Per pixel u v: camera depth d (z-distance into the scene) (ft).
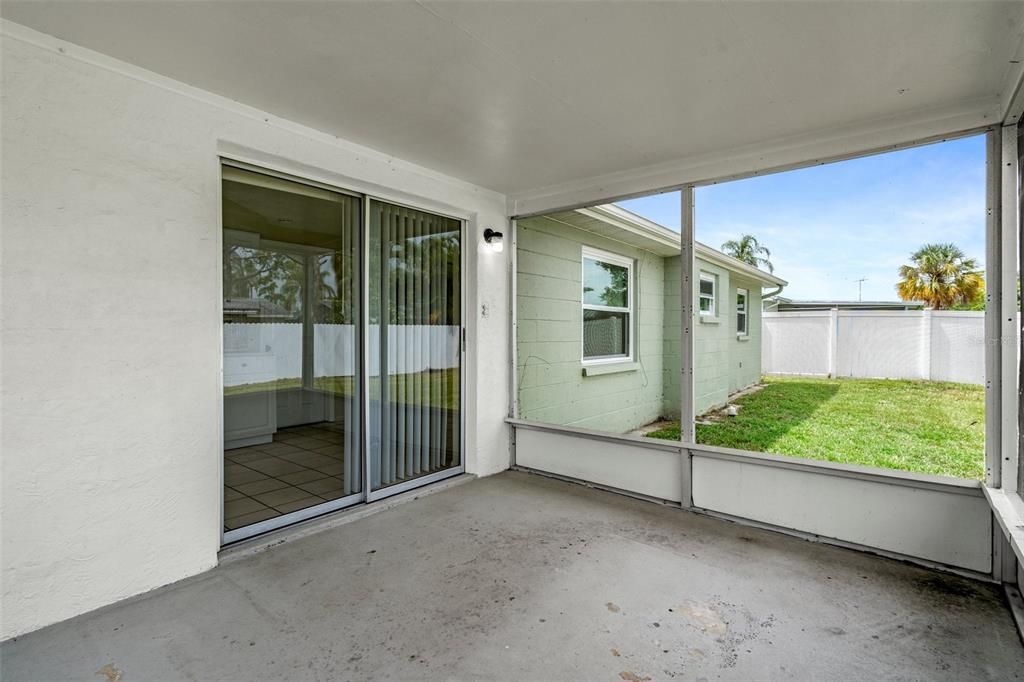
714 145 10.15
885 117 8.65
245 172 9.26
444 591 7.57
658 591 7.57
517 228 14.64
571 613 6.98
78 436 6.81
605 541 9.43
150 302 7.45
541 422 14.07
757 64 6.97
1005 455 7.54
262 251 11.76
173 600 7.25
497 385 14.17
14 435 6.31
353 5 5.71
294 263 12.36
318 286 12.20
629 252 13.52
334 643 6.28
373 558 8.69
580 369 14.19
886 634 6.48
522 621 6.78
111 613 6.89
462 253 13.62
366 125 9.23
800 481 9.56
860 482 8.93
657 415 13.17
